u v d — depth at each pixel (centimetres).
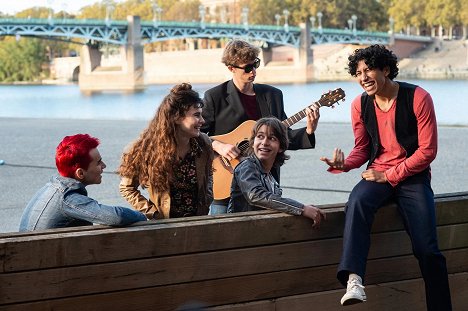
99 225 408
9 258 372
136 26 10844
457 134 1894
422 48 13738
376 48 473
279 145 488
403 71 12762
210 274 428
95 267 394
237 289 438
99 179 439
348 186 1165
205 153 482
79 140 433
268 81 12456
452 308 509
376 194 466
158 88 10831
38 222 416
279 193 493
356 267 441
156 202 475
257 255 441
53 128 2361
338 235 467
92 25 10369
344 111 3291
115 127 2347
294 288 457
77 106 5644
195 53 13325
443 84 7650
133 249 403
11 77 17512
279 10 15488
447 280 471
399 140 479
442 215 495
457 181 1177
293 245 452
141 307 411
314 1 15038
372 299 486
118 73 11275
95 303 397
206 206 487
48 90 10975
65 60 16650
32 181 1260
